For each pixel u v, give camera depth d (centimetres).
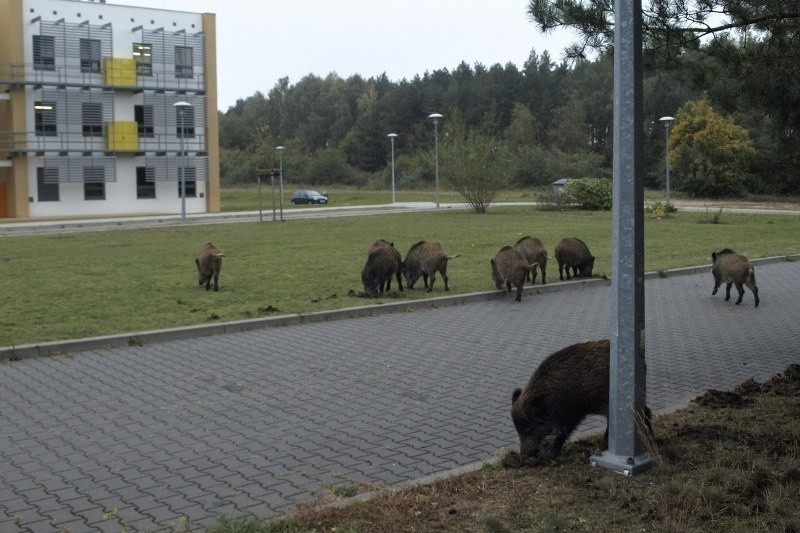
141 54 5116
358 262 2119
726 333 1205
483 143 4628
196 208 5359
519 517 500
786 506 498
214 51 5347
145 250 2544
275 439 708
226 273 1902
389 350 1084
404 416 779
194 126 5319
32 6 4700
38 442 701
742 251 2386
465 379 927
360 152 11344
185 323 1237
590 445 647
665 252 2380
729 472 555
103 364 1002
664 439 636
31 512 546
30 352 1040
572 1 855
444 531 482
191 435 720
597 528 478
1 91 4666
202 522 528
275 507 552
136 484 599
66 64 4831
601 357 611
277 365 996
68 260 2239
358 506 527
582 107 9950
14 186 4744
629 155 566
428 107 11238
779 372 947
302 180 10488
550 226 3481
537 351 1077
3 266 2086
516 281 1505
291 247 2573
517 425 617
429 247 1582
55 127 4825
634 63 562
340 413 790
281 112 14825
